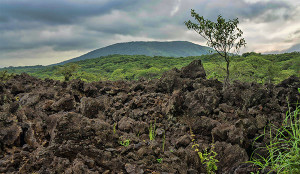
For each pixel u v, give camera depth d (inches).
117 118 243.9
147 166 151.7
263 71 2876.5
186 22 379.9
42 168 147.2
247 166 152.3
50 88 343.6
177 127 230.1
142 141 183.0
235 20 360.5
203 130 210.4
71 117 167.2
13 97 311.6
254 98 255.3
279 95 284.5
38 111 236.1
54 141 161.2
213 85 342.0
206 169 161.2
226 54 372.5
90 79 4097.0
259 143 185.5
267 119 216.8
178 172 148.6
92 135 164.6
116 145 173.9
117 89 347.3
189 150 171.0
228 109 247.6
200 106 242.5
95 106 247.1
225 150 170.4
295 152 147.9
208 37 374.6
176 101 245.0
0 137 175.8
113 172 145.3
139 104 279.1
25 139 190.2
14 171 150.4
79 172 135.1
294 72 3014.3
